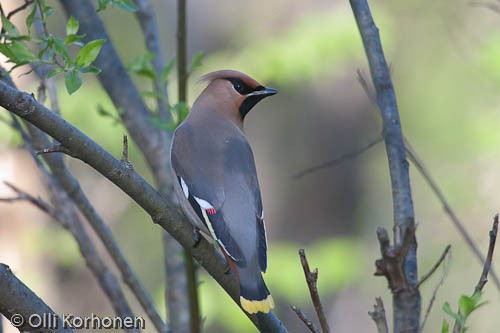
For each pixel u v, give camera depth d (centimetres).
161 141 732
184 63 655
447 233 1772
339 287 1462
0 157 1300
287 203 1530
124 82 736
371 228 1744
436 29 1864
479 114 1758
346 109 1527
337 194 1531
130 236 1984
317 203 1530
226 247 527
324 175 1531
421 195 1823
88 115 1455
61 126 442
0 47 470
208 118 628
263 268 525
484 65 1369
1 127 1180
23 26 1302
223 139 603
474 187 1775
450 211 464
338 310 1611
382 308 421
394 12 1742
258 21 1516
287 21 1499
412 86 1944
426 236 1788
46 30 495
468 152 1802
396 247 448
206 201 559
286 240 1524
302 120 1535
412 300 445
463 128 1834
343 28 1438
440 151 1869
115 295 621
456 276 1775
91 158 457
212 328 1450
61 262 1445
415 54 1916
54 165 604
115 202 1819
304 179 1531
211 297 1321
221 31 1551
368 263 1689
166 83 697
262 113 1545
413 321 444
